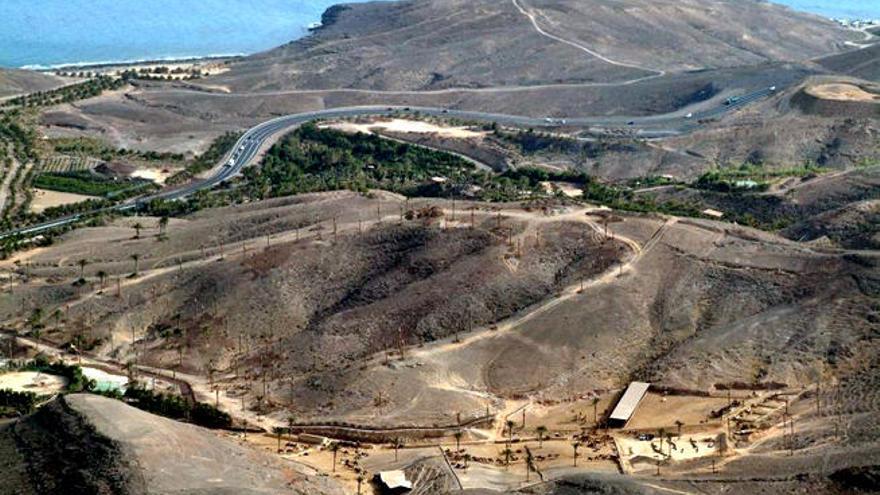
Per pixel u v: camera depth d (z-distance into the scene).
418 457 175.50
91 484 142.75
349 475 170.38
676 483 156.38
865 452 156.88
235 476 152.88
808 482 152.88
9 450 153.38
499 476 167.75
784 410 184.12
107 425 153.25
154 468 146.12
